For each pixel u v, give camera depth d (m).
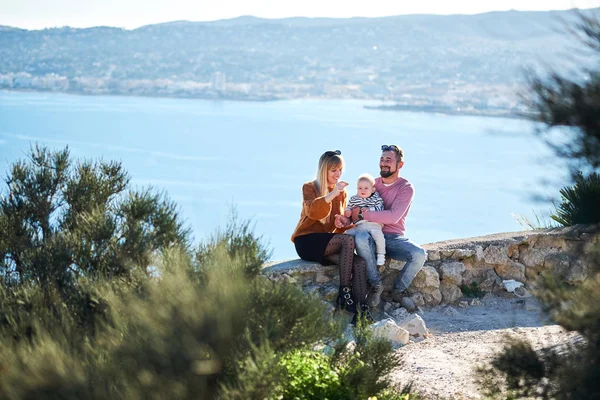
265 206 146.38
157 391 2.51
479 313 6.60
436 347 5.57
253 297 2.95
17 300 3.48
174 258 3.38
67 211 4.79
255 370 2.56
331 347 3.81
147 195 4.34
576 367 2.63
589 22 2.20
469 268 7.03
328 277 6.47
